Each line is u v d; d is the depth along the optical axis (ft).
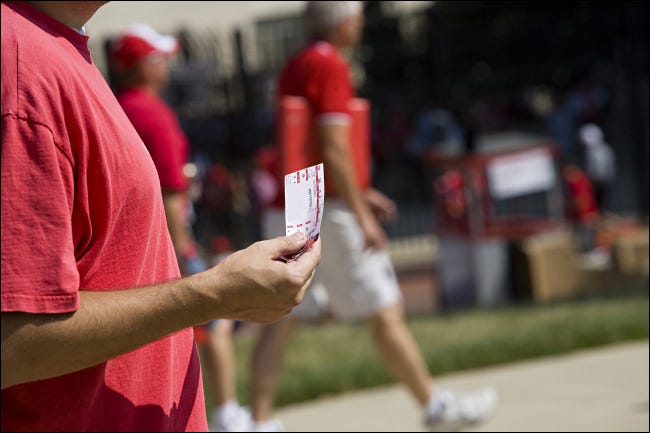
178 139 31.40
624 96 135.74
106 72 51.70
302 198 12.14
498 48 156.35
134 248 11.58
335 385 39.81
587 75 150.51
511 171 63.10
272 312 11.48
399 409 36.99
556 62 155.33
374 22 146.92
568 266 62.90
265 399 32.35
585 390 37.04
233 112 128.16
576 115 136.26
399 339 32.04
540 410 34.88
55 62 10.84
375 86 147.33
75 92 10.93
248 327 55.57
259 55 135.54
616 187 114.21
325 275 31.89
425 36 145.18
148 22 119.65
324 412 37.17
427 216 123.13
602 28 151.53
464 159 62.85
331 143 31.14
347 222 31.35
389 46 146.61
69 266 10.57
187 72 100.12
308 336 51.72
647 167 100.42
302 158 31.53
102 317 10.75
